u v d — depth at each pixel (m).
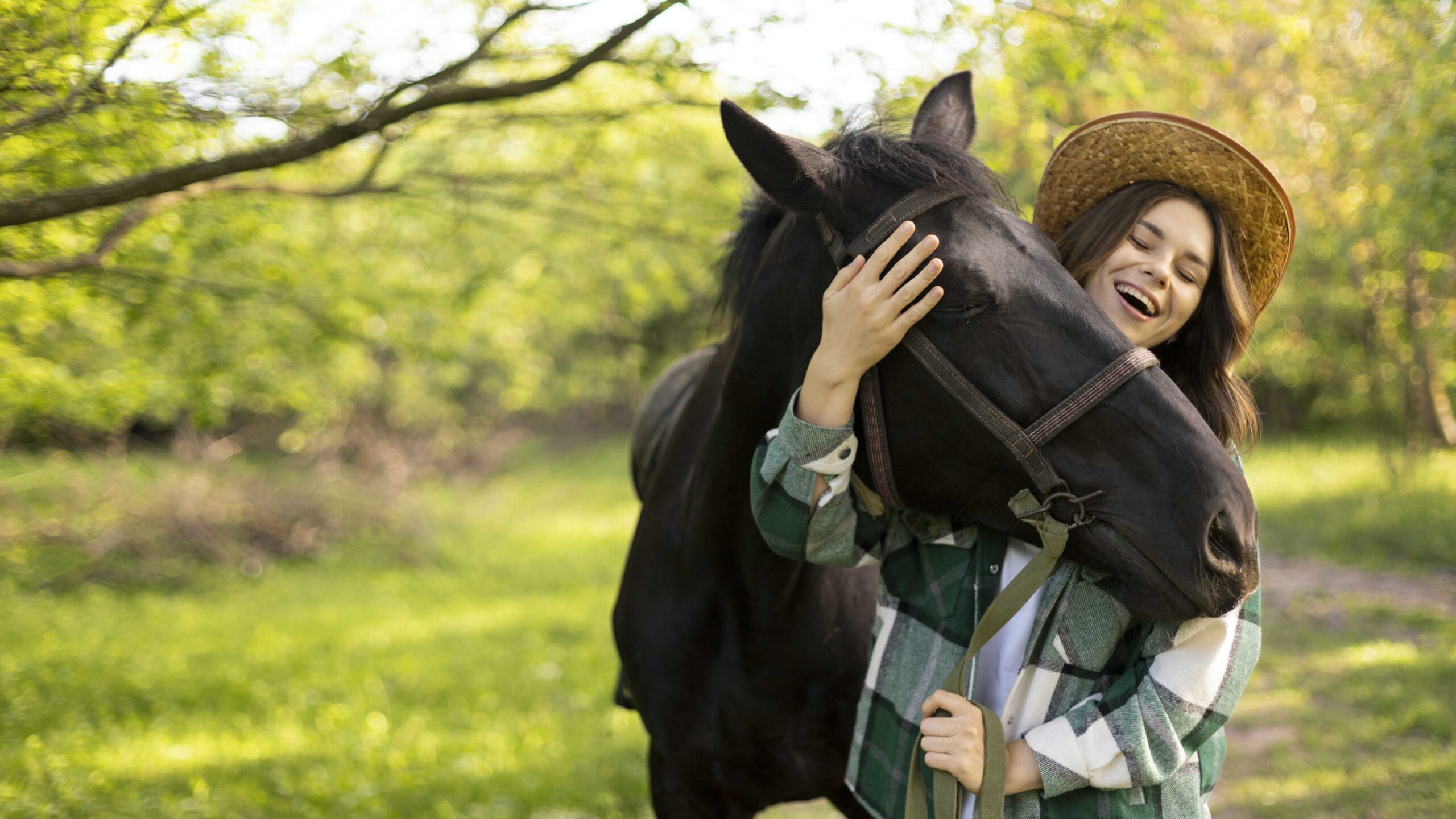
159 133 2.22
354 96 2.46
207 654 5.06
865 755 1.35
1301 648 4.23
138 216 2.63
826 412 1.18
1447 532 5.56
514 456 12.12
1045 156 3.21
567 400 12.29
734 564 1.60
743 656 1.65
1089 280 1.36
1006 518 1.18
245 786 3.22
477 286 4.29
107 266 2.83
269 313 3.81
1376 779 2.87
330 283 4.02
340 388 5.93
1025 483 1.13
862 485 1.34
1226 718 1.15
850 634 1.71
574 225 3.96
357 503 7.97
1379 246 5.94
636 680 1.82
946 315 1.12
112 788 3.17
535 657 4.98
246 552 7.35
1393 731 3.21
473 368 9.98
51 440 8.62
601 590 6.65
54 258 2.58
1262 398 11.52
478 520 9.26
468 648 5.18
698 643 1.69
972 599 1.29
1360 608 4.63
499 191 3.88
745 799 1.79
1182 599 1.04
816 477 1.22
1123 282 1.32
